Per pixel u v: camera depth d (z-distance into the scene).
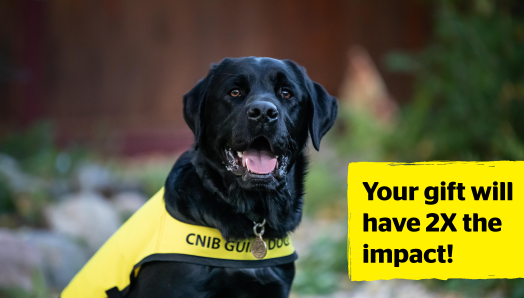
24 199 6.02
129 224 3.11
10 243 4.55
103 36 14.28
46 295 4.51
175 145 14.24
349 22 15.24
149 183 8.96
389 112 11.96
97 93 14.23
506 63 5.55
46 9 13.58
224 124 3.04
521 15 5.84
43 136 9.13
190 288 2.80
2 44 12.75
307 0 15.27
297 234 7.56
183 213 2.92
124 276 2.94
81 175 7.95
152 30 14.66
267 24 15.21
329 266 5.82
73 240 5.73
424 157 6.42
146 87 14.60
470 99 5.68
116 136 13.37
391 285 5.14
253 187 2.90
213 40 15.02
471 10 6.14
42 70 13.52
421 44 14.91
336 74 15.34
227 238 2.88
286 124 3.11
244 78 3.07
